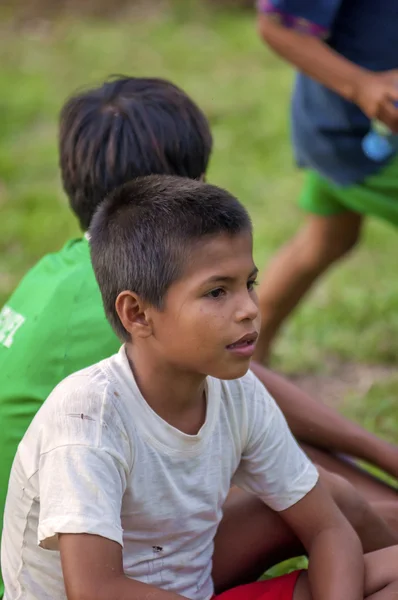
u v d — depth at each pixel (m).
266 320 8.85
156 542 4.45
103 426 4.14
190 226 4.02
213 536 4.74
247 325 4.05
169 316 4.08
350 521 5.12
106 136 5.34
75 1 24.88
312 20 7.32
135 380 4.30
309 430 5.80
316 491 4.75
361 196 7.97
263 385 5.25
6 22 23.78
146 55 21.23
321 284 11.16
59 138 5.72
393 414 8.58
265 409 4.69
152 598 3.99
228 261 4.02
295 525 4.79
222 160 15.12
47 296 4.97
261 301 8.80
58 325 4.86
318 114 7.93
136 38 22.66
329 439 5.82
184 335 4.07
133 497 4.29
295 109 8.24
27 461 4.27
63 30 23.28
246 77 19.61
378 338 9.98
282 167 14.91
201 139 5.58
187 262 4.00
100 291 4.54
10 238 12.30
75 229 12.59
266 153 15.44
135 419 4.25
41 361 4.83
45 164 14.95
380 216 8.09
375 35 7.54
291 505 4.74
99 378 4.28
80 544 3.93
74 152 5.45
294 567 6.07
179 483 4.38
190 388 4.32
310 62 7.44
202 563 4.66
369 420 8.43
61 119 5.71
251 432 4.63
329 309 10.53
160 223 4.07
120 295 4.16
